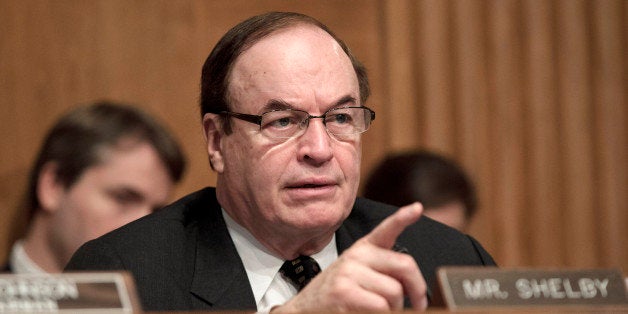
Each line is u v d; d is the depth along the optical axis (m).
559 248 5.34
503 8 5.36
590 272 1.96
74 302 1.71
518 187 5.31
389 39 5.25
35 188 3.68
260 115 2.47
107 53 5.00
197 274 2.51
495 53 5.34
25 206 3.75
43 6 4.95
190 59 5.09
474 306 1.85
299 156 2.45
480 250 2.92
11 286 1.69
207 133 2.66
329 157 2.45
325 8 5.22
